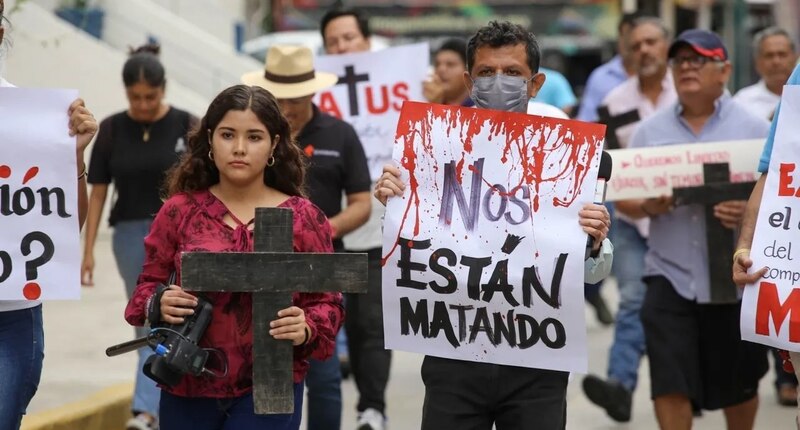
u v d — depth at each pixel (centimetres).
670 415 940
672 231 950
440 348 682
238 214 667
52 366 1279
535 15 4053
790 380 1248
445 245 682
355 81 1205
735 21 3369
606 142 1206
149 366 637
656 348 944
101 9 2398
